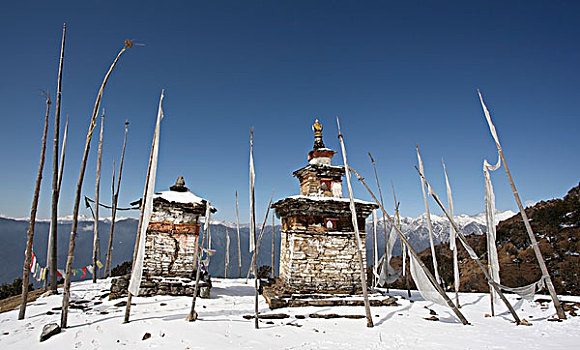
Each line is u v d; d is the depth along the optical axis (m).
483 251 39.59
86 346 8.47
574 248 31.41
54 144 14.63
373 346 9.21
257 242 11.66
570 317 12.73
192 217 15.74
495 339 10.03
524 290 12.80
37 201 11.85
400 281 26.98
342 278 14.45
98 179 20.14
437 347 9.23
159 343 8.73
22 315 10.91
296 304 12.98
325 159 16.91
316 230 14.66
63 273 10.93
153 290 14.05
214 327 10.09
